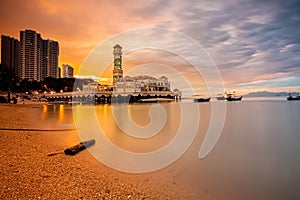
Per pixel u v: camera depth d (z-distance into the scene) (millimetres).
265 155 11469
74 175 7281
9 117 25891
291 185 7266
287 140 16234
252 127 24234
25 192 5773
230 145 14242
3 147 10727
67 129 19250
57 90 125562
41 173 7273
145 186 6773
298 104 87812
